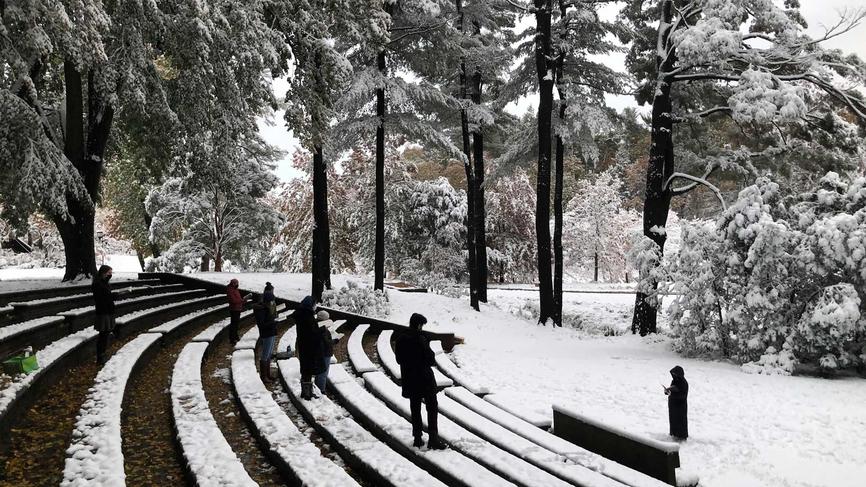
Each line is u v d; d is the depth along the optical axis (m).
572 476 5.64
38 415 6.59
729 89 20.03
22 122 13.24
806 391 10.89
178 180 31.92
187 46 12.95
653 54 21.88
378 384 9.35
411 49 20.86
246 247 34.97
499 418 8.00
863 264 12.56
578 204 49.75
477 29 23.39
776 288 13.47
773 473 6.83
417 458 6.05
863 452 7.52
